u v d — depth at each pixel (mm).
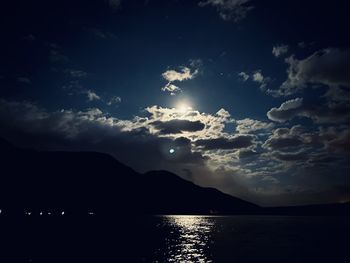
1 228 156625
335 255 83438
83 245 97688
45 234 130000
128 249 91688
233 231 176500
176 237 135000
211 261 73500
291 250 93750
